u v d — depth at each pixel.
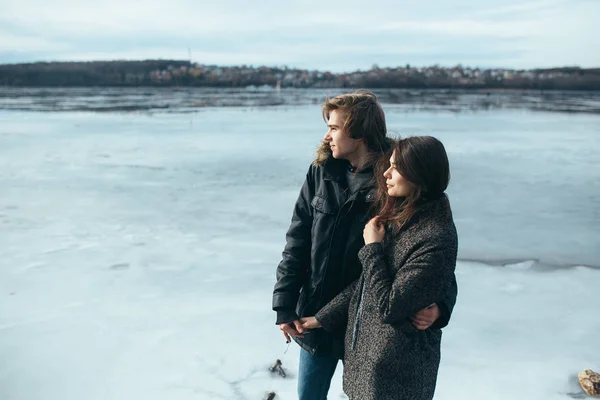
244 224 7.73
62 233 7.18
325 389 2.54
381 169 2.17
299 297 2.51
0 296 4.94
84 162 13.82
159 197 9.59
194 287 5.24
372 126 2.26
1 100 60.19
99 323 4.38
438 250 1.92
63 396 3.30
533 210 8.78
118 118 31.36
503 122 29.28
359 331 2.17
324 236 2.34
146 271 5.69
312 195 2.46
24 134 21.41
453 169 12.94
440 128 25.00
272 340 4.08
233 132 22.42
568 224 7.90
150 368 3.65
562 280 5.56
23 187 10.41
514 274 5.75
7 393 3.33
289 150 16.38
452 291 2.08
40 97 71.81
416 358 2.04
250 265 5.93
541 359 3.83
